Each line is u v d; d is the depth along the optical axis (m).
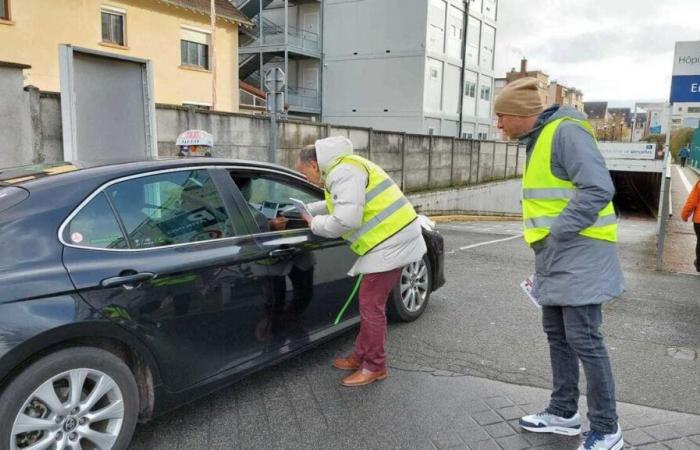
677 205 20.59
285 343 3.63
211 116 9.21
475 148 20.88
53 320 2.37
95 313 2.54
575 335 2.70
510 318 5.12
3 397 2.27
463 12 32.53
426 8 29.36
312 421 3.20
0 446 2.26
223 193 3.41
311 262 3.80
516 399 3.48
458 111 33.75
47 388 2.39
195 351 3.02
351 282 4.18
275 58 32.19
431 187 17.75
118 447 2.65
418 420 3.21
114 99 6.14
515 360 4.11
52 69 16.14
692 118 10.35
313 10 32.47
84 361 2.50
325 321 3.99
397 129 30.92
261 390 3.60
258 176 3.81
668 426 3.15
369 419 3.22
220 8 21.56
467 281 6.66
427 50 29.89
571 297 2.63
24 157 6.17
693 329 4.90
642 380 3.78
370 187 3.42
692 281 7.07
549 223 2.66
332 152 3.37
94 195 2.78
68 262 2.54
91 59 5.88
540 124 2.71
